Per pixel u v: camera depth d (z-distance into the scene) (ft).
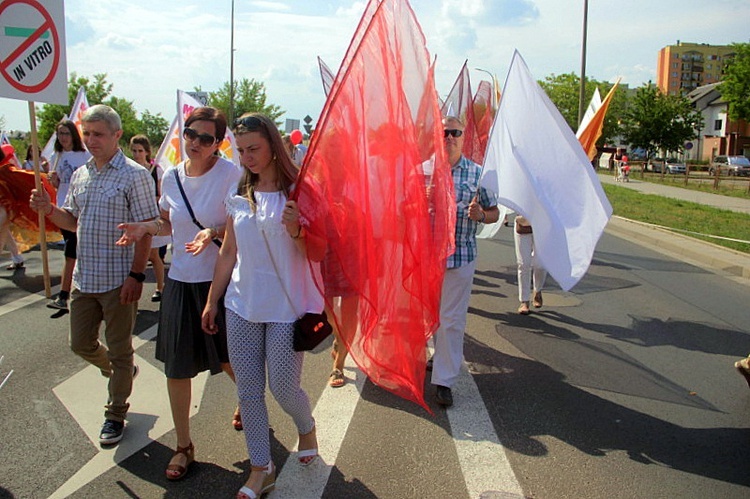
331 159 9.87
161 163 24.84
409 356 10.73
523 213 14.83
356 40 9.78
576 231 14.96
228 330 10.04
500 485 10.63
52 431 12.41
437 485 10.62
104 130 11.44
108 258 11.60
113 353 11.80
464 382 15.43
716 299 25.38
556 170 14.98
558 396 14.61
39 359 16.61
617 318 21.91
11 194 20.56
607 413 13.67
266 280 9.73
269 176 9.87
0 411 13.33
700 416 13.60
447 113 22.27
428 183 11.62
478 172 14.57
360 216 10.23
